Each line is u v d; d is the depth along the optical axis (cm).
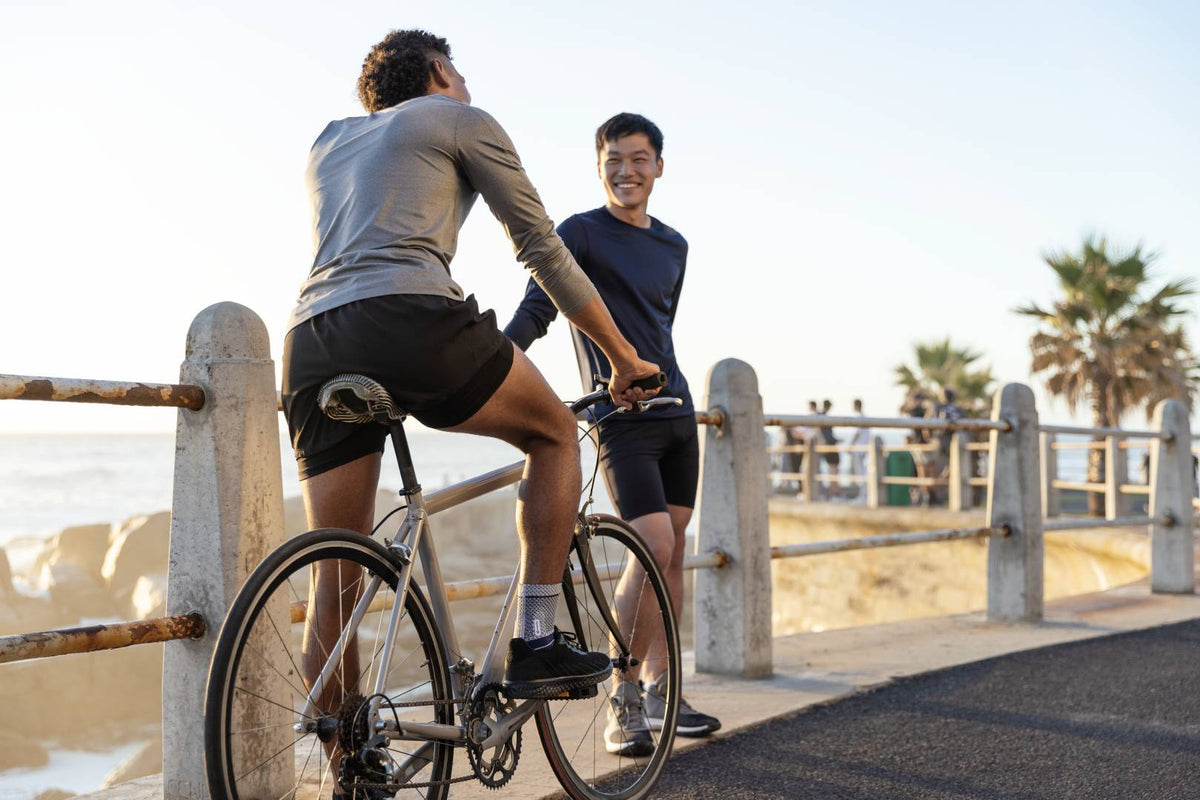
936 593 1427
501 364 243
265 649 245
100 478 11175
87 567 2480
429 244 239
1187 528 754
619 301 352
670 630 324
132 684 1448
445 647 251
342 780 220
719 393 466
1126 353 1875
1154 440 764
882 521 1530
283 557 216
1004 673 480
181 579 269
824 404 1978
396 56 265
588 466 298
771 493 2070
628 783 312
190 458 270
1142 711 414
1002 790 320
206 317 269
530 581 262
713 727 376
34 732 1361
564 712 351
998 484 630
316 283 240
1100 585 1169
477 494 265
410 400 234
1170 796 316
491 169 246
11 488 9600
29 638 234
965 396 2452
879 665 493
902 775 334
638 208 360
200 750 266
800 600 1680
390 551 238
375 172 241
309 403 246
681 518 374
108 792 313
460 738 245
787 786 323
